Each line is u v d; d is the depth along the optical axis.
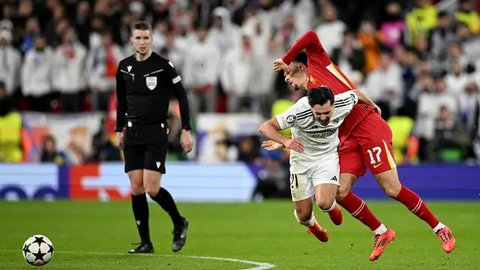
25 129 72.12
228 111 73.00
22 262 33.78
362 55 71.00
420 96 69.62
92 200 69.19
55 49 74.88
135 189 36.81
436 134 68.62
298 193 33.47
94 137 71.56
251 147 70.00
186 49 73.75
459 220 53.44
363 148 33.84
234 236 45.12
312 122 31.89
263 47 73.06
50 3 80.81
